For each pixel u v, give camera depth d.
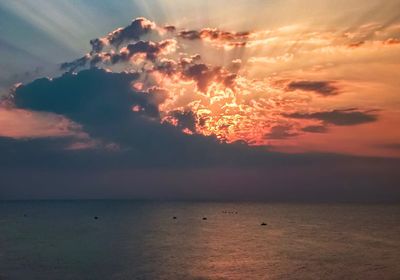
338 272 63.53
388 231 126.56
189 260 72.38
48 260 71.88
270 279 59.03
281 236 111.50
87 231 124.19
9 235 112.44
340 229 133.25
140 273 62.06
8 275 60.84
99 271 63.41
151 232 121.69
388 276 61.22
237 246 90.75
